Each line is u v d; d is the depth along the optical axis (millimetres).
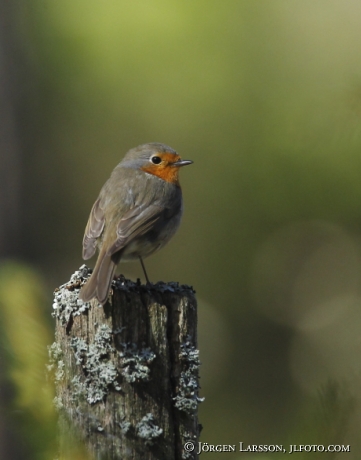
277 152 11820
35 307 4188
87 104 13688
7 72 13500
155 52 12531
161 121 13477
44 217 14156
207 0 12391
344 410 4277
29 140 13898
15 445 8820
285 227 14047
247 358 15508
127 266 15445
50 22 12711
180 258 14961
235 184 13391
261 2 12641
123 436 5094
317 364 15609
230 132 13047
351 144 7734
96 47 12617
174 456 5195
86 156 14359
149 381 5180
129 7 12227
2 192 13617
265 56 12633
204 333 15227
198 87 12820
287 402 15195
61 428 4891
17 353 4059
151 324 5266
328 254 14742
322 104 7641
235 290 15125
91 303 5297
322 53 12438
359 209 12555
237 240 14273
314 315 15703
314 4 12656
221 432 14680
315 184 11953
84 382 5168
